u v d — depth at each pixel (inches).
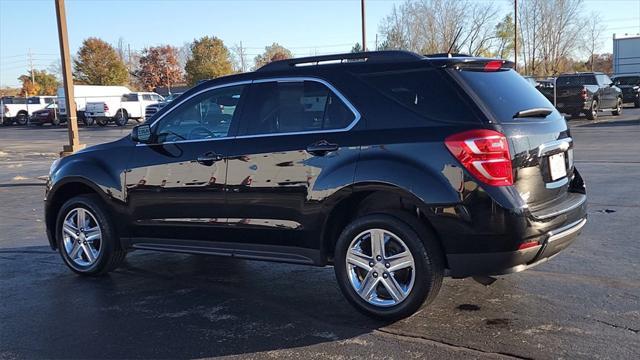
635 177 415.5
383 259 177.2
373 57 185.6
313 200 185.0
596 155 537.6
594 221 295.3
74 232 244.1
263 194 195.0
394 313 176.6
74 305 207.3
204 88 215.0
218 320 189.3
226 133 206.4
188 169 211.0
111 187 229.5
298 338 172.1
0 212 403.2
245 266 253.4
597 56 2945.4
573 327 170.6
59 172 244.4
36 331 183.5
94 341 174.7
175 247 220.4
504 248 161.8
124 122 1657.2
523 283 210.1
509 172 162.9
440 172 165.3
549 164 178.2
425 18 1662.2
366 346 164.1
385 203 187.5
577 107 924.0
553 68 2090.3
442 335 169.0
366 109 180.4
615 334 164.7
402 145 171.3
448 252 167.0
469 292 203.6
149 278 239.0
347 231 182.4
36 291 224.2
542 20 2071.9
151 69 3166.8
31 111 1898.4
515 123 169.9
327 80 188.9
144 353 165.3
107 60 2694.4
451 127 166.6
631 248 248.1
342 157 180.1
